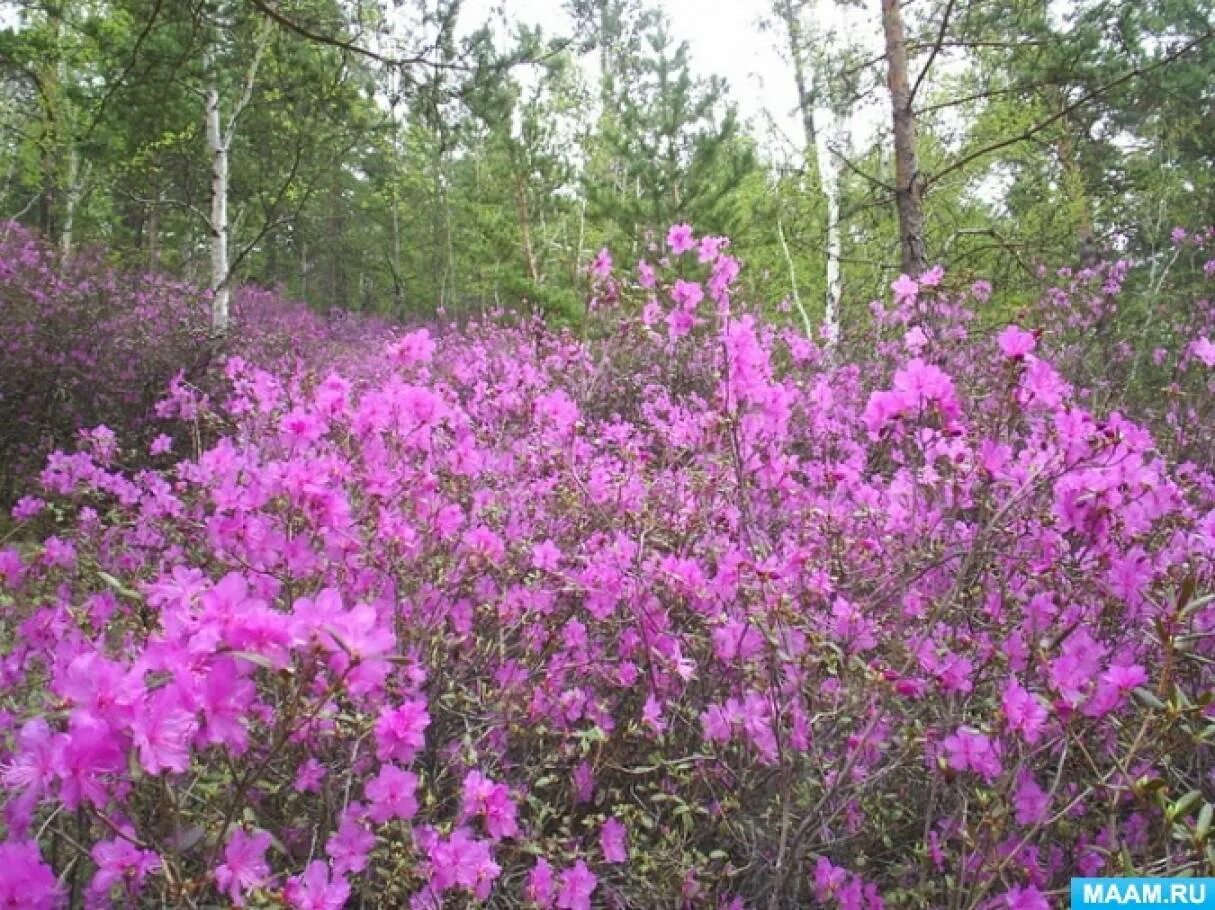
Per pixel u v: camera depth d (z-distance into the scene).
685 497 3.06
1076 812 2.05
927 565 2.36
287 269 22.97
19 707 2.13
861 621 2.30
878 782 2.21
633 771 2.14
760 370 2.59
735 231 10.50
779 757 2.02
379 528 2.34
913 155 6.71
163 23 4.62
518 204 12.82
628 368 5.73
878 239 11.17
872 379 6.11
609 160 14.23
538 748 2.42
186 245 17.25
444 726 2.30
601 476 3.14
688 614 2.57
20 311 6.60
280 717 1.54
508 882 2.03
